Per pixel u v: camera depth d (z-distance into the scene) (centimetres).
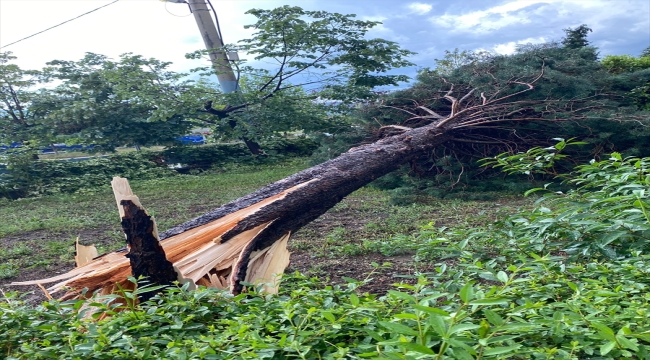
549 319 215
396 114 1156
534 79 1034
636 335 189
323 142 1315
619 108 1013
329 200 577
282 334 238
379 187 1159
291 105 1722
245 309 319
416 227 771
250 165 1789
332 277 552
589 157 1010
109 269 436
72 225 947
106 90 1777
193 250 475
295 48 1662
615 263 324
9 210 1164
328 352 235
